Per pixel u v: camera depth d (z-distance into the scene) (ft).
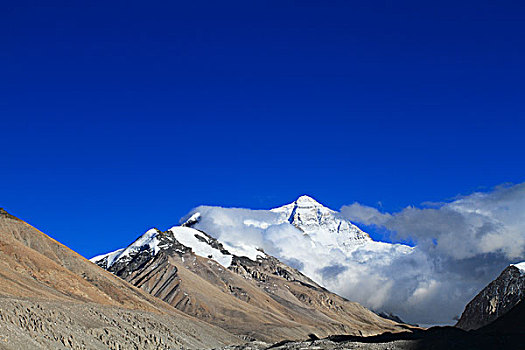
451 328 483.10
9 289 443.32
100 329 422.82
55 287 555.28
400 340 421.59
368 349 389.19
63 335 367.45
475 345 380.58
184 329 588.09
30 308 371.35
